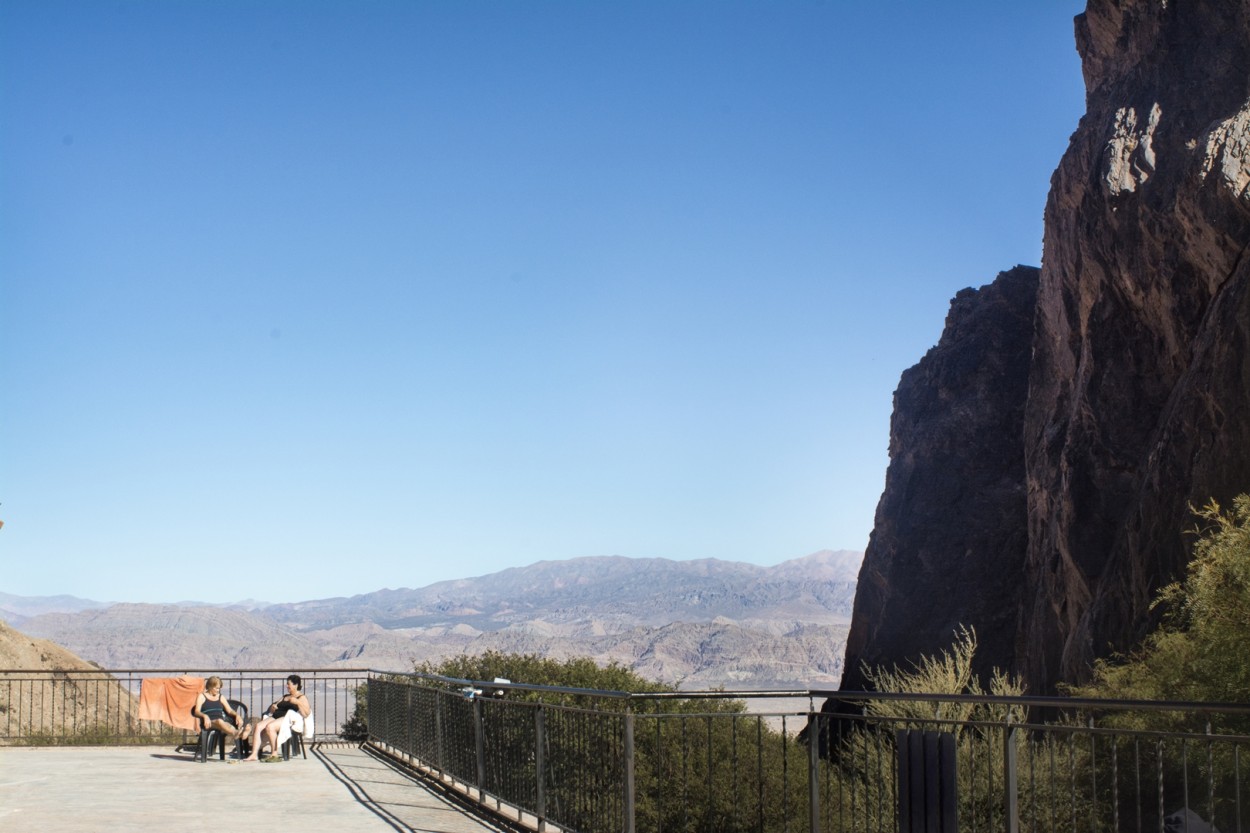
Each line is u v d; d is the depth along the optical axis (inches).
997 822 492.4
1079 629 1274.6
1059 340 1692.9
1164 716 503.5
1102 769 470.6
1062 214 1604.3
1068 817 473.1
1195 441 1072.8
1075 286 1582.2
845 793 571.2
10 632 1600.6
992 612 1902.1
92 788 619.8
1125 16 1494.8
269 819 510.0
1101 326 1434.5
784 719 419.5
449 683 626.5
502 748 523.2
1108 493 1366.9
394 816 523.8
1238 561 561.9
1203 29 1326.3
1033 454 1830.7
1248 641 544.7
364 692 1028.5
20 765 746.2
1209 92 1273.4
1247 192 1092.5
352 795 596.1
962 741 555.8
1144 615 1083.3
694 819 559.2
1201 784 452.1
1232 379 1026.1
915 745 351.9
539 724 478.6
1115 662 1114.7
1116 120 1402.6
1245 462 988.6
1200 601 575.2
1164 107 1325.0
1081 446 1418.6
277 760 783.7
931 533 2028.8
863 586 2220.7
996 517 1978.3
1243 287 1065.5
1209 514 630.5
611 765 414.9
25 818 507.8
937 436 2122.3
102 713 1481.3
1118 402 1382.9
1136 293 1349.7
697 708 610.2
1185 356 1245.1
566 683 922.7
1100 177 1386.6
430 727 666.2
